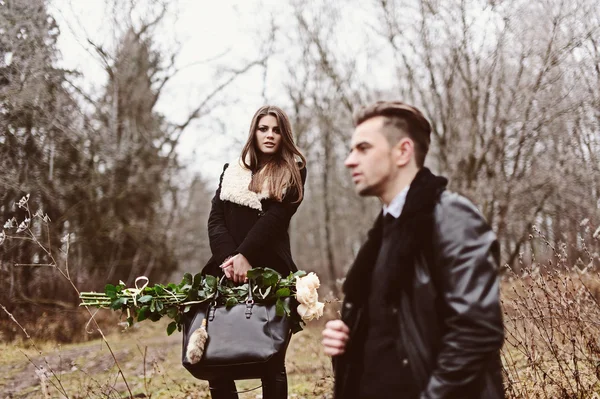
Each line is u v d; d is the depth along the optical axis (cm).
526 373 337
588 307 318
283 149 294
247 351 246
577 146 990
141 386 466
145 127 1529
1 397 447
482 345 139
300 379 499
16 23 873
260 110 296
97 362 594
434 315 150
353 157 171
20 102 871
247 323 254
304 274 266
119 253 1273
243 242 271
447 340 143
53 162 991
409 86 1216
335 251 2728
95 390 425
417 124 168
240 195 284
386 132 167
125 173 1325
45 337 792
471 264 144
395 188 168
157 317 272
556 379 315
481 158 1135
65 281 959
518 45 990
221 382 276
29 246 887
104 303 282
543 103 970
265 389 277
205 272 289
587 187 970
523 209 1068
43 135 945
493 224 1136
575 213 941
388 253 160
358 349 169
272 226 276
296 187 288
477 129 1144
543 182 1027
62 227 1035
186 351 251
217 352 247
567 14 888
